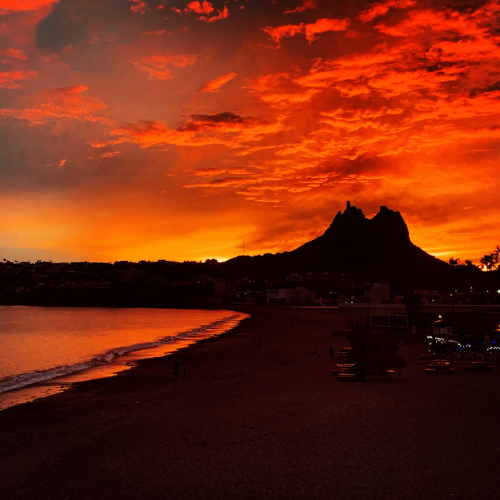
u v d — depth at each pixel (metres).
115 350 70.38
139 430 21.39
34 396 35.41
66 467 16.77
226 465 15.95
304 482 14.20
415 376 32.62
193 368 46.44
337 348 57.75
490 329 46.53
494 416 20.53
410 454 16.11
